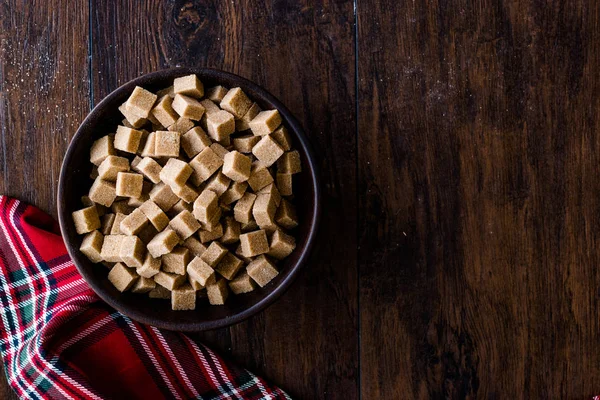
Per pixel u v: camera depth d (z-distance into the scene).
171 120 0.63
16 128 0.71
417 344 0.71
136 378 0.70
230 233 0.64
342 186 0.71
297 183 0.66
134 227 0.63
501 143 0.71
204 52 0.70
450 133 0.71
